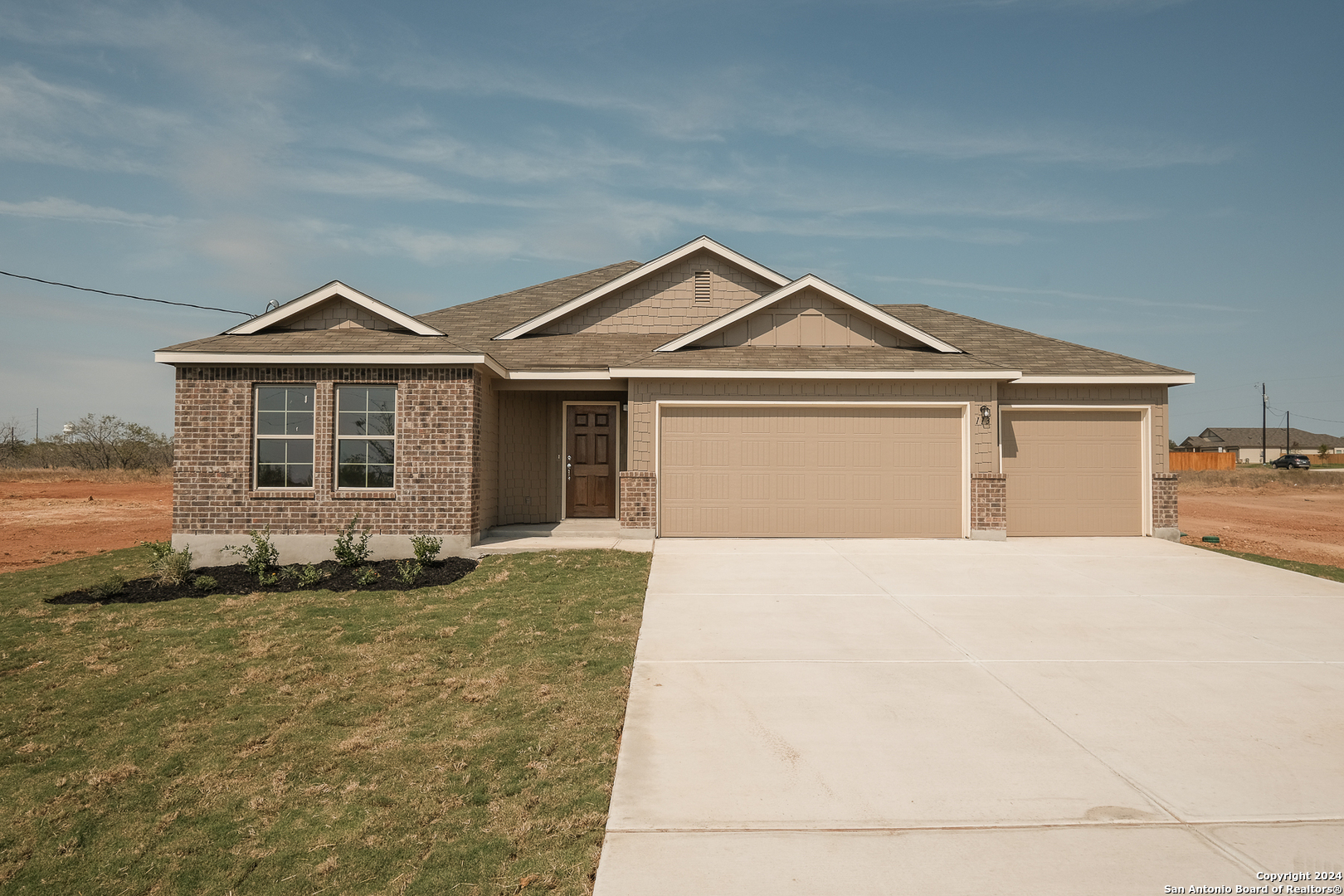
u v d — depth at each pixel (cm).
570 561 1134
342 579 1050
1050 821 421
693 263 1661
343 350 1206
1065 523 1416
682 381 1339
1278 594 955
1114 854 390
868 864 381
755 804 441
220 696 630
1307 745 520
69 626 839
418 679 662
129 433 4122
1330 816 429
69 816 450
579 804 445
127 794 474
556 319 1655
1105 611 871
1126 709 584
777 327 1448
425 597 952
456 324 1744
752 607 884
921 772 480
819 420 1351
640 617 841
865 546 1273
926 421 1356
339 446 1224
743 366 1312
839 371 1310
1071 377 1380
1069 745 520
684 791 455
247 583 1038
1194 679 650
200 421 1209
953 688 631
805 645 746
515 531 1375
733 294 1661
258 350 1204
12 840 427
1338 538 1844
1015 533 1409
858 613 862
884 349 1438
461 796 459
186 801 463
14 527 1827
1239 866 381
